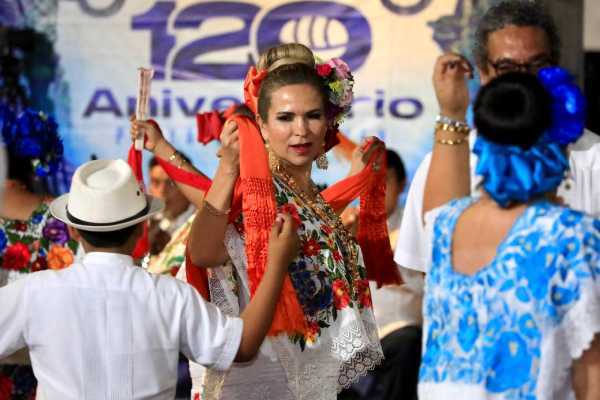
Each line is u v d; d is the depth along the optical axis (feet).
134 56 36.47
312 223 19.58
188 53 36.32
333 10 35.58
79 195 17.40
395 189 33.17
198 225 18.20
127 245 17.40
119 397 16.48
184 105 36.37
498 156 14.14
